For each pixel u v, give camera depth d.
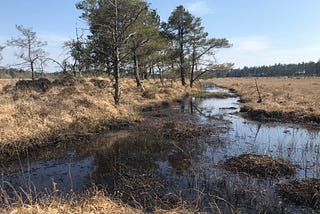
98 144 12.15
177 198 6.68
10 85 27.34
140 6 17.88
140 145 11.98
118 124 15.18
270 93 28.80
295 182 7.43
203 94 36.50
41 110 13.59
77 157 10.47
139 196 6.97
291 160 9.62
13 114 12.64
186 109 22.61
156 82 39.28
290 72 141.88
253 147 11.38
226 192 7.11
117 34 17.38
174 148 11.50
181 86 39.69
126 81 31.62
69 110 14.61
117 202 6.22
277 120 17.14
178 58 40.00
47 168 9.28
